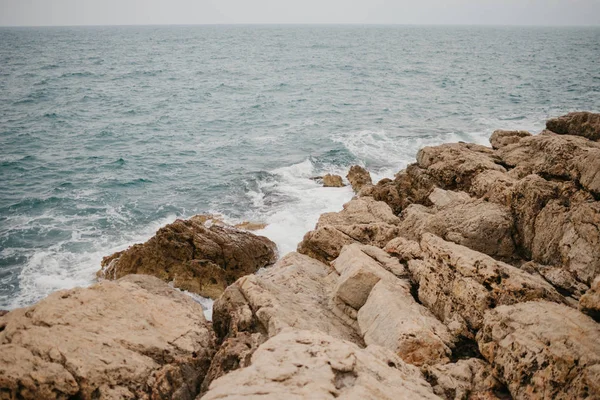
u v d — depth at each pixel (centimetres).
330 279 1498
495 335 968
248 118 4944
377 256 1509
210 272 1861
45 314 1052
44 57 10931
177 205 2705
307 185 2958
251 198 2784
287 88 6931
